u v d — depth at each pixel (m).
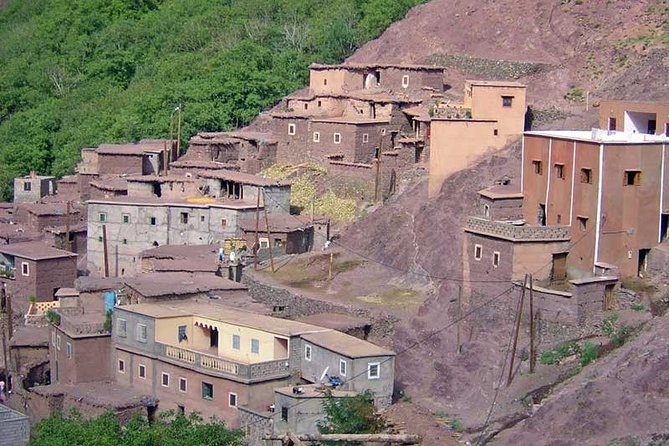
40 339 109.44
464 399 90.31
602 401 81.81
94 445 84.31
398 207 118.44
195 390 94.81
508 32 146.25
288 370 93.00
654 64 127.62
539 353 91.25
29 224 138.12
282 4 196.25
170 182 132.50
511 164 113.19
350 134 129.75
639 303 91.94
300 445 76.44
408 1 172.25
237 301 106.06
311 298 105.25
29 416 98.31
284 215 125.00
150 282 107.88
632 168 95.94
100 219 128.50
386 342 98.69
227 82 158.75
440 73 137.38
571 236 97.44
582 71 135.12
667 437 77.50
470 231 98.94
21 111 194.00
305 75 164.88
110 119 166.50
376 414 85.75
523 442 81.94
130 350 99.69
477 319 96.50
